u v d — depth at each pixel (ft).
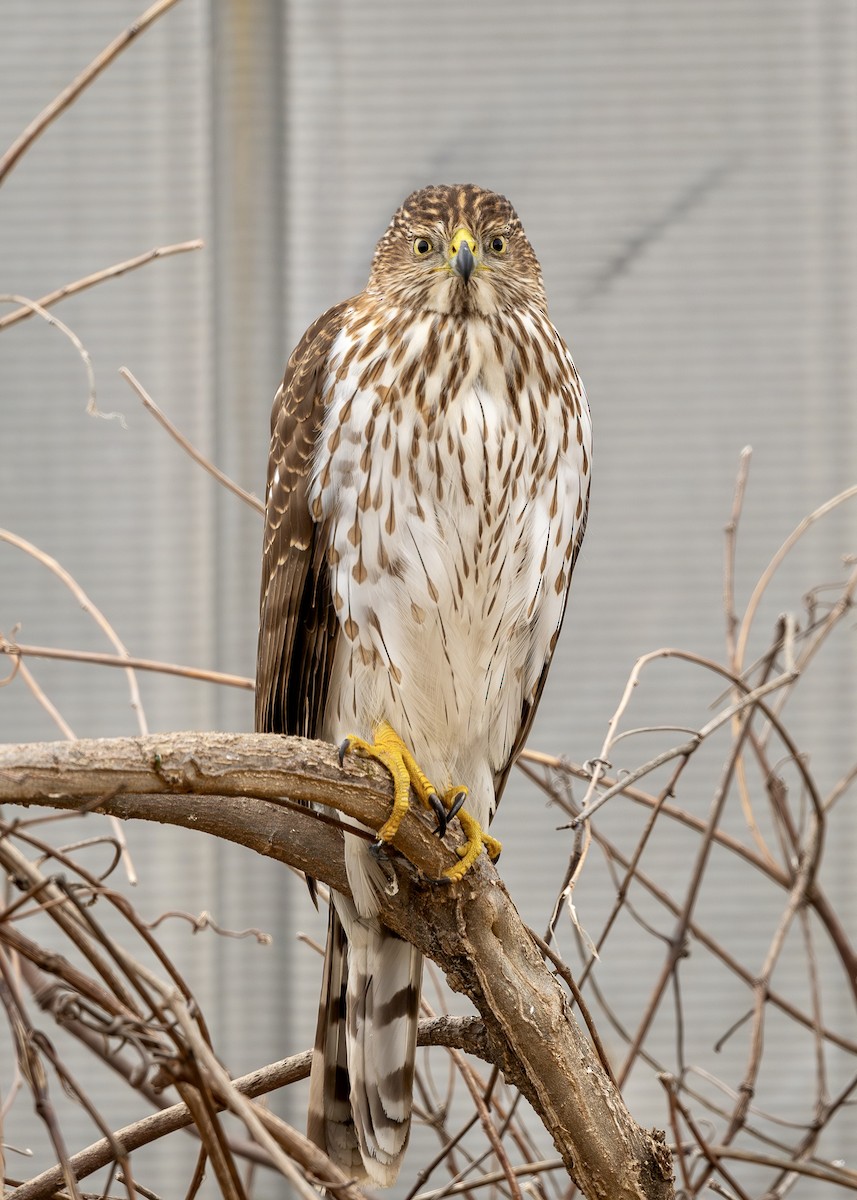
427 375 21.08
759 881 34.86
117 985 13.48
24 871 12.75
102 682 35.24
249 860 34.42
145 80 35.63
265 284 35.40
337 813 19.42
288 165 35.65
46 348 35.45
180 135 35.70
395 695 21.84
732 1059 34.40
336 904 22.27
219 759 15.62
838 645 35.45
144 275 35.60
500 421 21.21
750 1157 21.09
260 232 35.42
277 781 16.38
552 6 36.29
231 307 35.40
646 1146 17.84
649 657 20.89
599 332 36.37
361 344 21.71
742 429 36.22
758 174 36.45
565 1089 17.74
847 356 36.22
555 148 36.40
